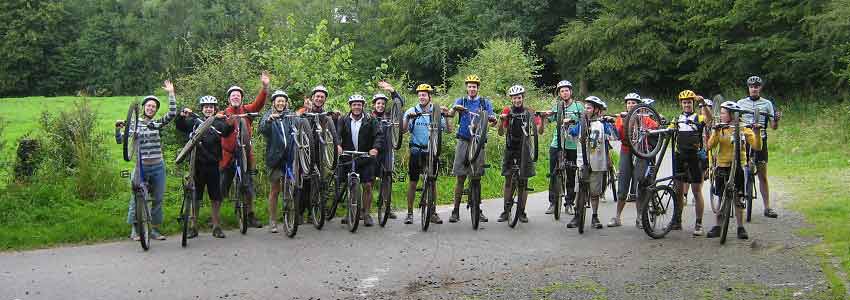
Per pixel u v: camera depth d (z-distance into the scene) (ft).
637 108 30.12
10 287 22.74
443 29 144.25
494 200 41.88
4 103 104.94
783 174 49.24
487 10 140.67
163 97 83.56
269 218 33.14
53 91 206.49
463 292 22.25
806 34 89.40
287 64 44.80
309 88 44.75
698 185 29.73
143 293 22.06
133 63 211.20
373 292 22.27
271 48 45.27
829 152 58.23
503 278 23.77
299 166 30.81
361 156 32.19
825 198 37.63
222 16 195.72
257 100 34.40
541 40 144.77
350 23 173.68
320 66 45.96
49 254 27.50
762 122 33.63
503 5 142.51
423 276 24.08
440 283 23.25
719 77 106.22
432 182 31.60
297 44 49.37
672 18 110.01
